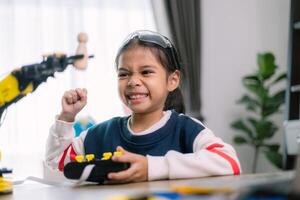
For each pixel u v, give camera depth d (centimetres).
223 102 283
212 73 283
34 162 236
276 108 257
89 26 254
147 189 43
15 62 238
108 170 60
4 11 239
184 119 90
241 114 284
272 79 281
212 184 40
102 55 254
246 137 278
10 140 233
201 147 80
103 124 95
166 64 92
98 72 253
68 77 244
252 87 259
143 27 264
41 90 238
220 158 68
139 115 89
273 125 262
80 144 91
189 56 265
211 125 281
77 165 61
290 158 196
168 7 263
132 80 87
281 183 36
